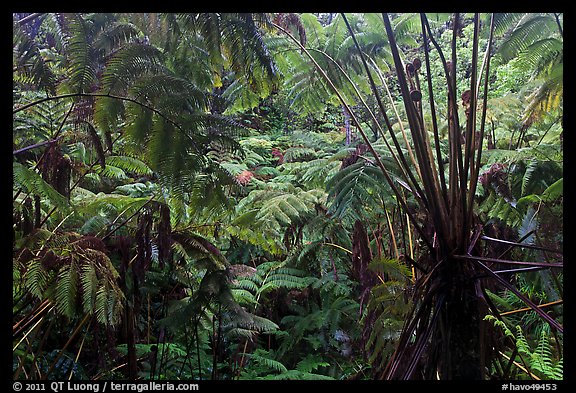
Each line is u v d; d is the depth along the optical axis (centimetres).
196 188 138
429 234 143
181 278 198
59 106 179
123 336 187
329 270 272
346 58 205
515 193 168
